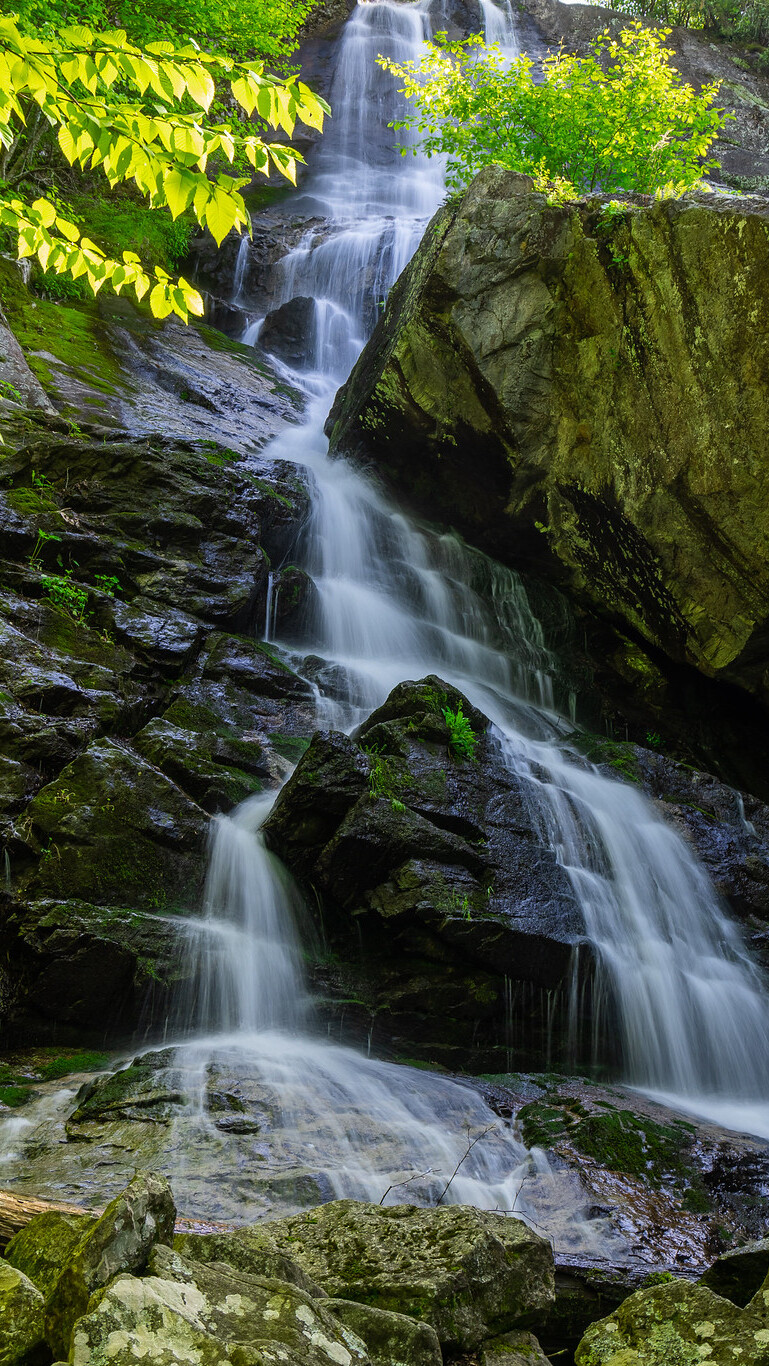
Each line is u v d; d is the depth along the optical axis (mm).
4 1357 2148
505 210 11938
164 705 9453
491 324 12094
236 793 8492
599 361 11508
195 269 21578
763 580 10672
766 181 25125
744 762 12789
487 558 14336
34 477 10664
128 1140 5188
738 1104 7891
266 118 4176
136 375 15766
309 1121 5570
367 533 13789
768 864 9883
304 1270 2920
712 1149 6164
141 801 7672
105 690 8734
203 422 14977
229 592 10664
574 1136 5879
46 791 7453
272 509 12180
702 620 11531
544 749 10289
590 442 11898
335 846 7699
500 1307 3029
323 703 10328
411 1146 5492
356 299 21625
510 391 12117
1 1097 5777
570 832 8922
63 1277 2225
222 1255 2594
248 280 22281
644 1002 8227
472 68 13961
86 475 10891
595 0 34062
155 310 5418
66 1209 3029
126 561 10359
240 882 7734
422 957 7723
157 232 20031
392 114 29891
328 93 30062
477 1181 5273
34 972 6711
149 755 8461
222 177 4180
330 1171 4973
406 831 7887
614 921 8500
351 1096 6039
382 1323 2609
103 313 17344
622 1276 4359
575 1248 4734
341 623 12328
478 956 7609
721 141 26375
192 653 9883
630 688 13438
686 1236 5109
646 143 13234
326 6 32656
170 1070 5953
